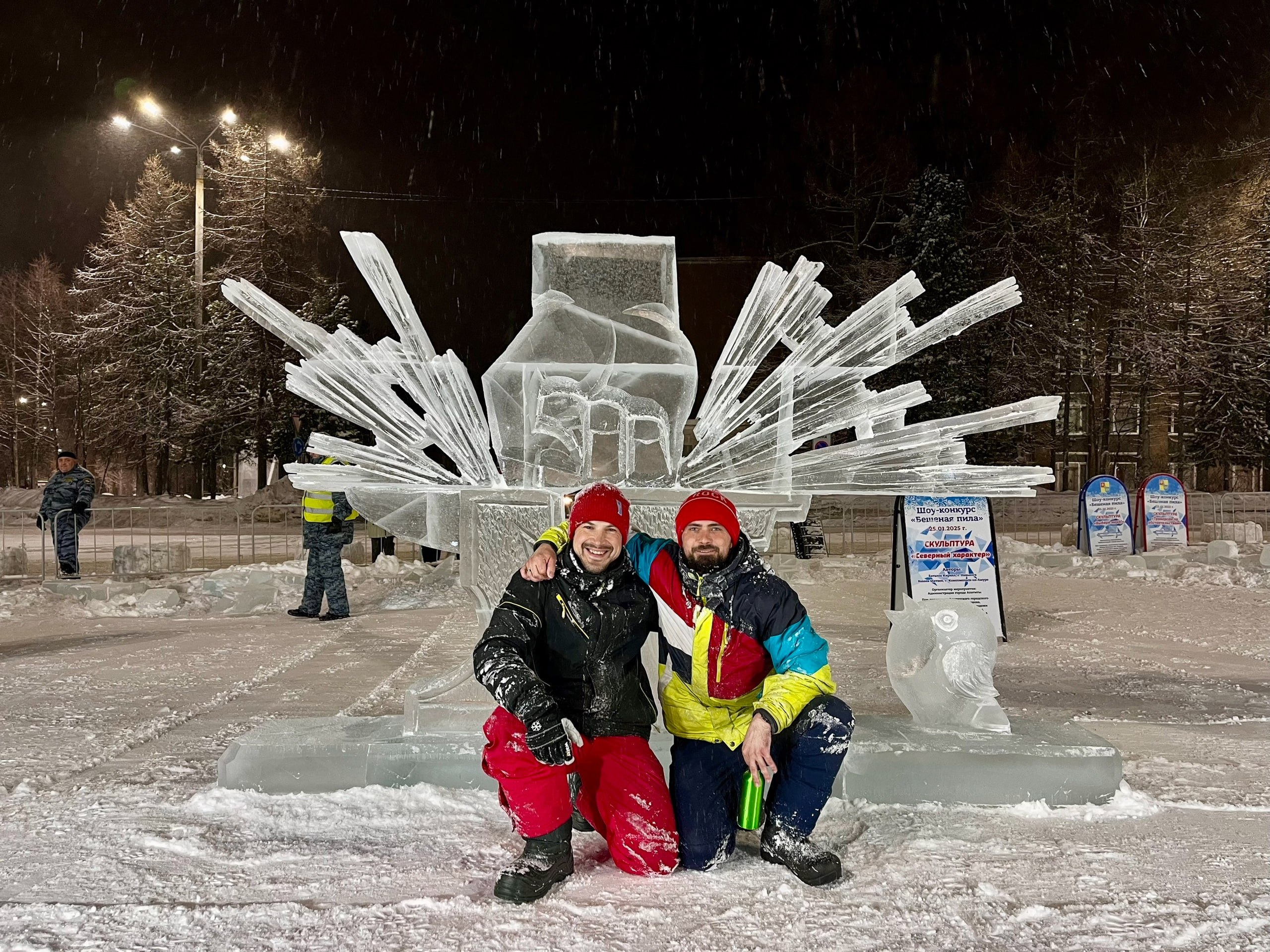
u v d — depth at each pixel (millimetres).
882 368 4262
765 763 2881
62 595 10523
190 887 2898
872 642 7750
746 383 4336
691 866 3066
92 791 3857
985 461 30875
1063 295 33531
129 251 37844
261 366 34281
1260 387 33656
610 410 4168
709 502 3098
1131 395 37094
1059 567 13492
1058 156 34812
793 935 2592
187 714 5320
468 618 9375
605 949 2506
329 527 9391
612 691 3090
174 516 23500
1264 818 3561
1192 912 2713
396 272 4230
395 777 3785
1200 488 39031
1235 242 33375
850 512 19094
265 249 35625
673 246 4355
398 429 4184
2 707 5508
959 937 2572
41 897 2814
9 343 48281
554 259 4312
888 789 3725
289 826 3418
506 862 3111
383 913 2721
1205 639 8023
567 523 3359
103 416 37781
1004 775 3721
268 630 8656
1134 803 3699
